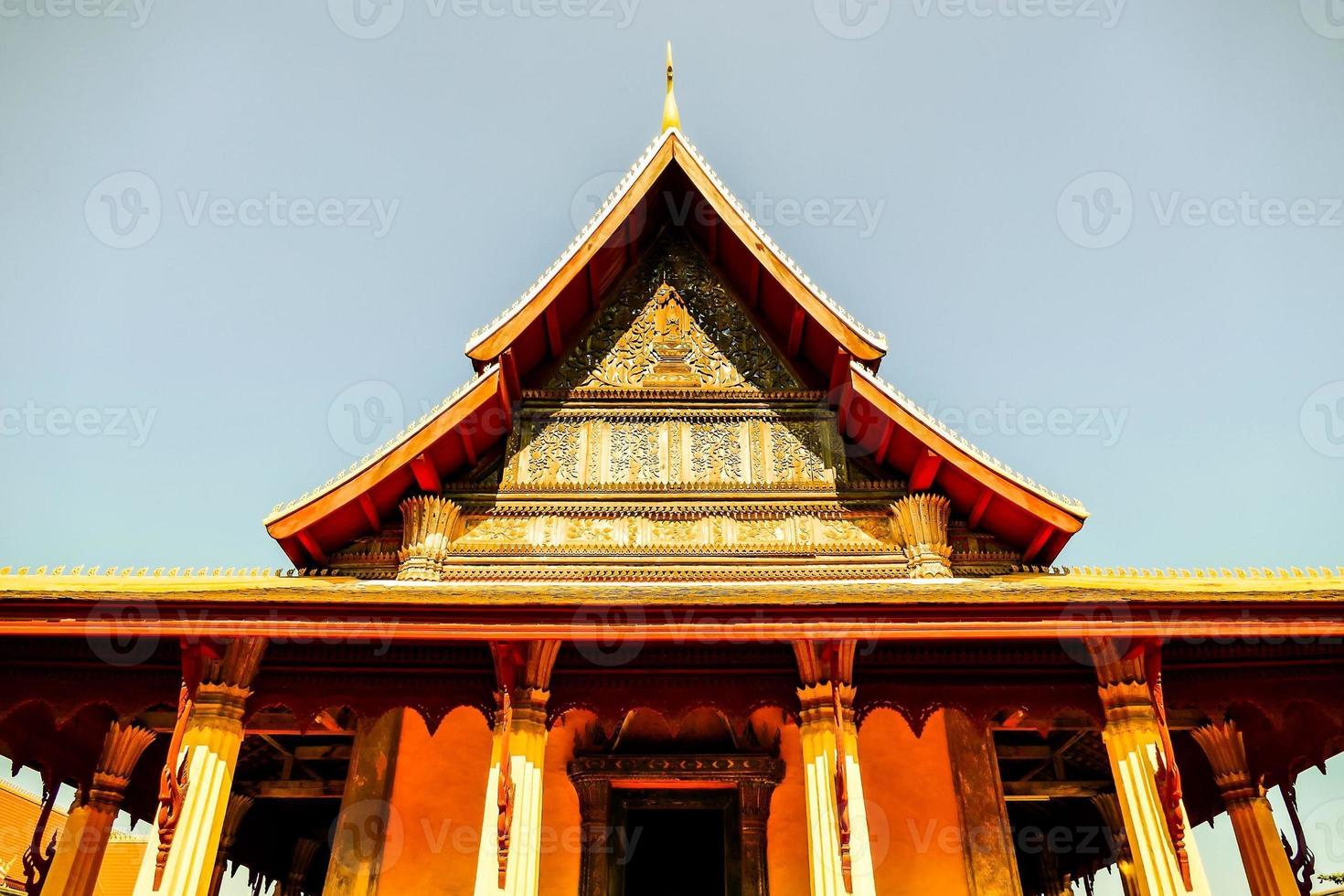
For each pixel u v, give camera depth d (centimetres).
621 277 1711
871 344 1466
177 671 1175
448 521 1421
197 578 1173
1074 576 1218
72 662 1165
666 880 1588
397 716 1391
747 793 1359
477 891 1023
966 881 1277
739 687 1184
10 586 1053
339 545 1438
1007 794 1584
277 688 1166
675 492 1479
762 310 1670
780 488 1484
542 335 1559
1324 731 1221
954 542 1449
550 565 1395
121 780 1326
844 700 1119
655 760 1373
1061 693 1166
